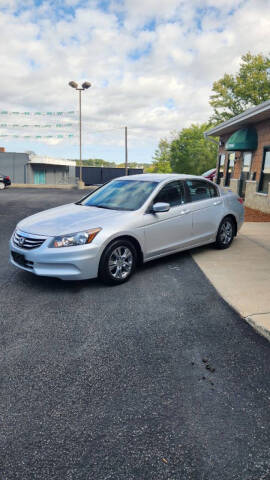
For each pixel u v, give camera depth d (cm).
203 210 596
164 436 210
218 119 3503
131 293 444
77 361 291
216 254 625
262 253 627
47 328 349
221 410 232
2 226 977
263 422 221
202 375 271
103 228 452
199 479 180
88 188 3189
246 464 189
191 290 454
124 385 259
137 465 189
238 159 1612
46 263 434
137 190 552
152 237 511
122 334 337
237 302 407
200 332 341
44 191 2588
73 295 438
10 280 495
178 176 587
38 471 186
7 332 341
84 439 208
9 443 204
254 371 277
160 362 290
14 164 4112
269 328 334
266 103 1055
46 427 217
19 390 253
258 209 1259
